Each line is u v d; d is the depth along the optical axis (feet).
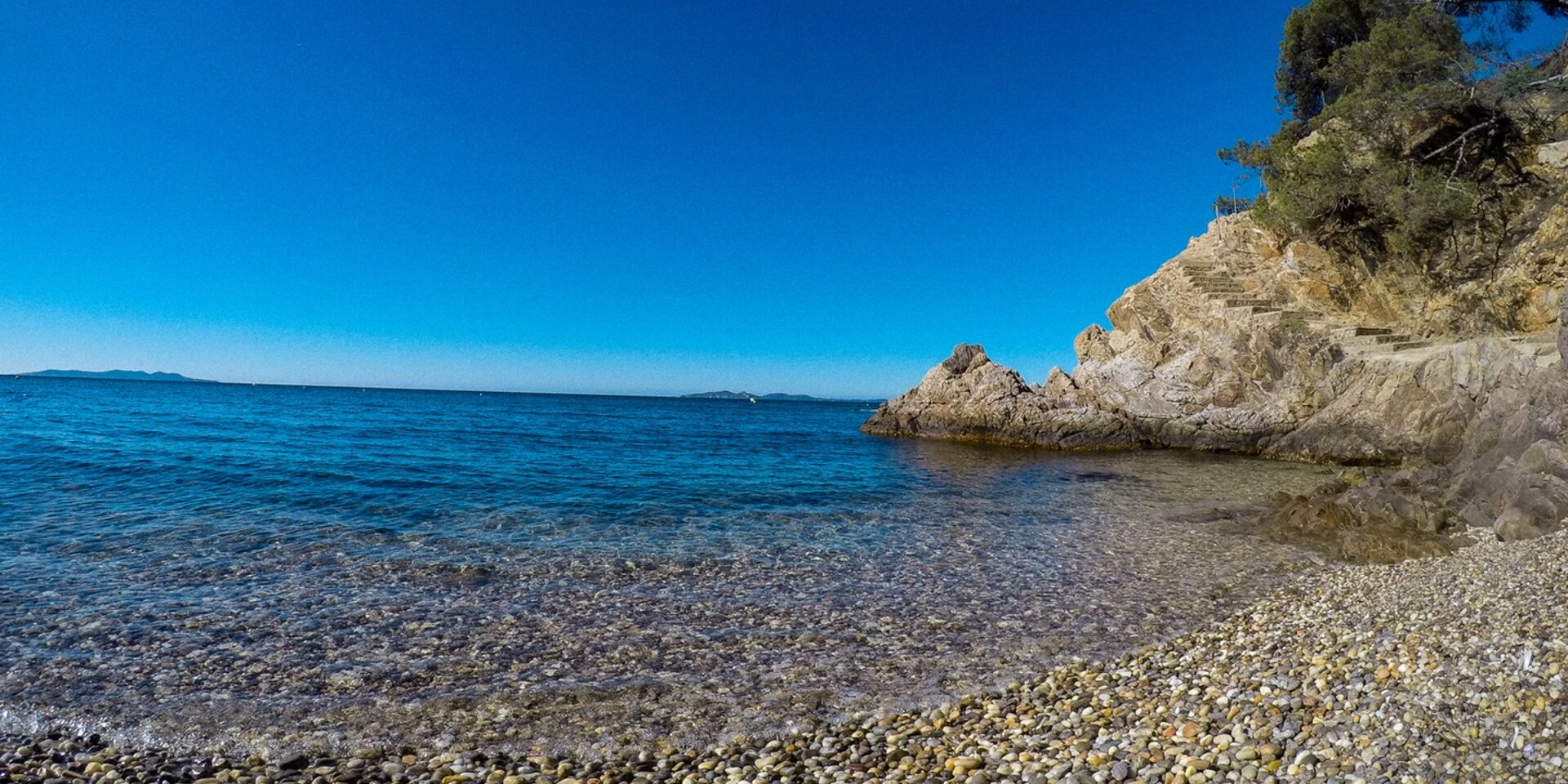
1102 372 159.53
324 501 67.51
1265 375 136.46
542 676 29.14
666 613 37.35
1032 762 20.71
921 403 179.42
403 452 117.80
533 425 215.92
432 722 25.11
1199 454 134.00
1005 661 31.09
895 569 47.24
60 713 25.26
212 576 41.91
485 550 49.98
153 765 21.99
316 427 172.14
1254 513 68.74
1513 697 19.44
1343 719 20.33
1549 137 124.47
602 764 22.29
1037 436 153.38
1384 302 136.15
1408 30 124.16
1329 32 171.22
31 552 45.96
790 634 34.47
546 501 71.56
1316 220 137.28
